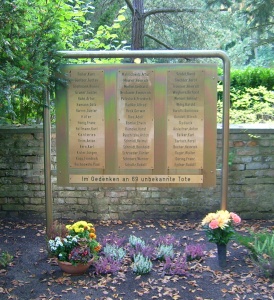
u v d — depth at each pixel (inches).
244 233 195.8
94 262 155.5
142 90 170.6
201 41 478.0
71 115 171.2
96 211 214.8
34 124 218.7
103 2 426.6
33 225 208.4
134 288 141.6
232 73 351.9
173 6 464.8
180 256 164.6
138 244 169.3
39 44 159.0
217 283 144.9
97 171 173.9
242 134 210.2
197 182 173.8
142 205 214.7
